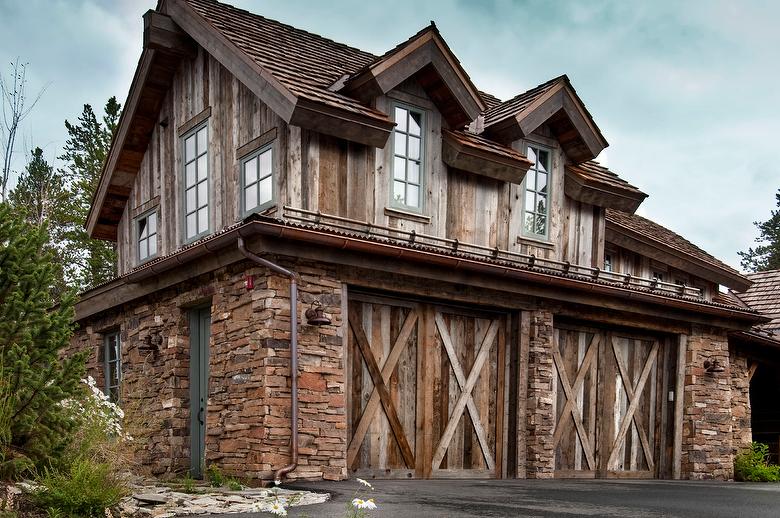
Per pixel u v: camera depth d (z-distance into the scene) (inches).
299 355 326.6
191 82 466.0
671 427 493.4
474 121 453.7
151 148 508.1
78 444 250.4
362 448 356.5
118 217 552.4
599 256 493.0
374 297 368.8
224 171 426.3
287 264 330.3
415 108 410.9
